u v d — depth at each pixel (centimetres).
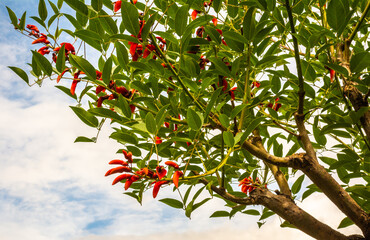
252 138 297
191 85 223
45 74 220
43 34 246
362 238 242
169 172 225
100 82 217
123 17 180
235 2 259
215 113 244
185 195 283
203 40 228
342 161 261
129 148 264
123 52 222
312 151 251
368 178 300
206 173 217
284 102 286
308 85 258
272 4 209
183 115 255
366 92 243
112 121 245
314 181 245
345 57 273
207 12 242
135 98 231
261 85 289
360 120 259
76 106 239
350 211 239
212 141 280
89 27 242
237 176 316
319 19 299
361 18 239
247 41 214
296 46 218
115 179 210
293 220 252
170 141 238
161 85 256
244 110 245
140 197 279
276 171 296
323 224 248
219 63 221
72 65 217
